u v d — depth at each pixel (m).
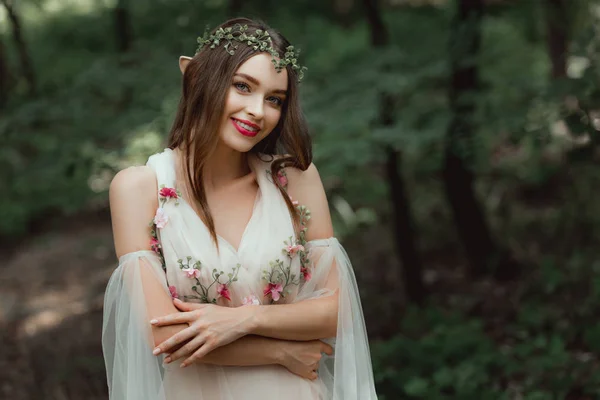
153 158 2.25
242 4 5.80
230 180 2.29
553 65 6.82
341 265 2.32
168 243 2.15
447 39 5.52
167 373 2.21
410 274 5.94
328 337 2.25
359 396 2.29
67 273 7.59
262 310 2.13
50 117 5.02
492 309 5.65
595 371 4.08
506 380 4.24
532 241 7.09
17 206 8.98
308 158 2.30
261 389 2.19
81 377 4.89
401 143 4.67
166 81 5.08
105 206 9.78
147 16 5.74
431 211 8.28
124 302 2.14
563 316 5.04
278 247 2.21
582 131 4.25
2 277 7.64
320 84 5.25
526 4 6.89
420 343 4.61
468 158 5.09
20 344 5.64
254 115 2.11
